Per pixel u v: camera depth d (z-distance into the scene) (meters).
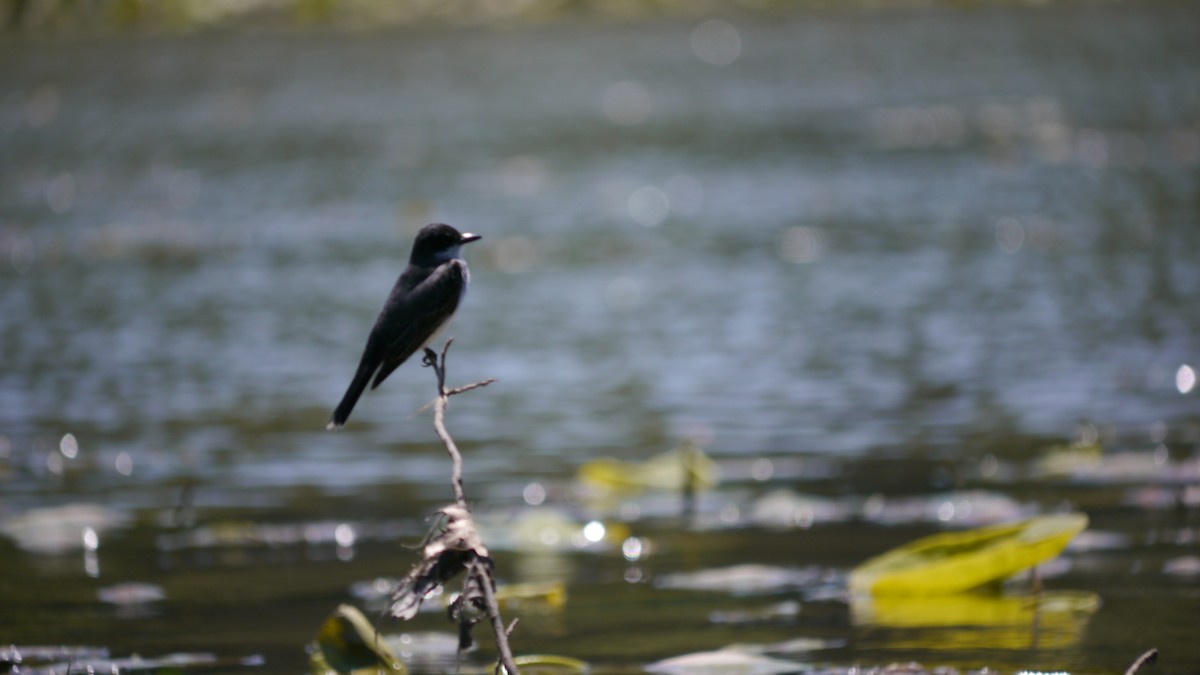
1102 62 56.84
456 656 9.26
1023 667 8.73
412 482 13.55
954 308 20.16
